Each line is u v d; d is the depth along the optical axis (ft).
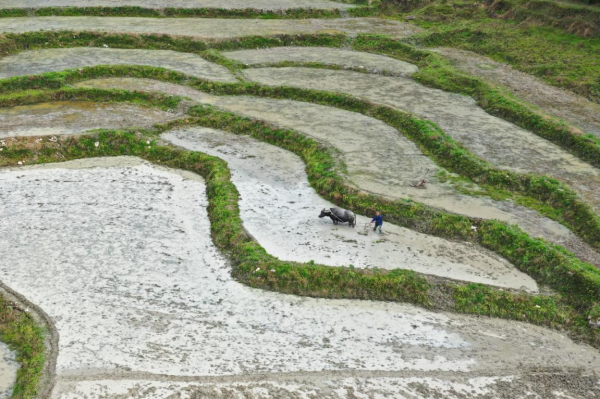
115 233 75.82
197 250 73.31
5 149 95.25
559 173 89.71
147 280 66.33
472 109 118.42
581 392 52.70
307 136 102.68
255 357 55.31
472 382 53.47
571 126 103.65
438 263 69.92
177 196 87.20
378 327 60.80
